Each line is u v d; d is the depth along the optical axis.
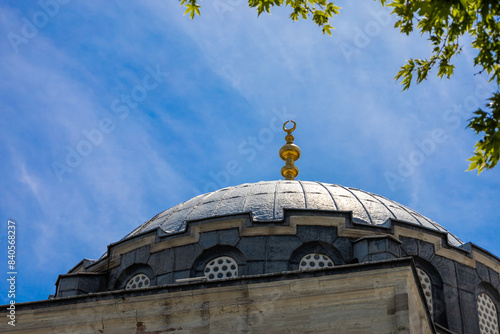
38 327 22.34
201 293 21.78
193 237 27.27
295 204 28.70
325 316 21.06
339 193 30.03
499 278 28.88
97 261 28.67
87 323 22.12
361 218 28.52
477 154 17.38
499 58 17.48
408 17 18.53
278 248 26.75
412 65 19.06
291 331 21.08
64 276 27.80
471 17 16.95
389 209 29.70
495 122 17.05
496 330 27.89
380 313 20.80
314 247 26.94
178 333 21.59
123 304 22.08
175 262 27.09
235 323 21.44
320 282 21.36
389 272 21.05
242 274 26.39
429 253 27.78
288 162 34.34
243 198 29.39
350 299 21.12
